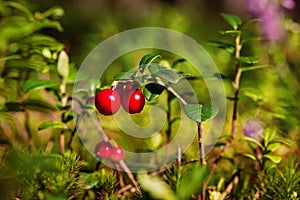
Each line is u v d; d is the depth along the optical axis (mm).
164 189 316
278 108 485
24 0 660
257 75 654
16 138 425
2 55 452
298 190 365
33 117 462
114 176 365
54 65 417
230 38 932
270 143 378
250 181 396
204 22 1059
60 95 390
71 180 346
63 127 375
